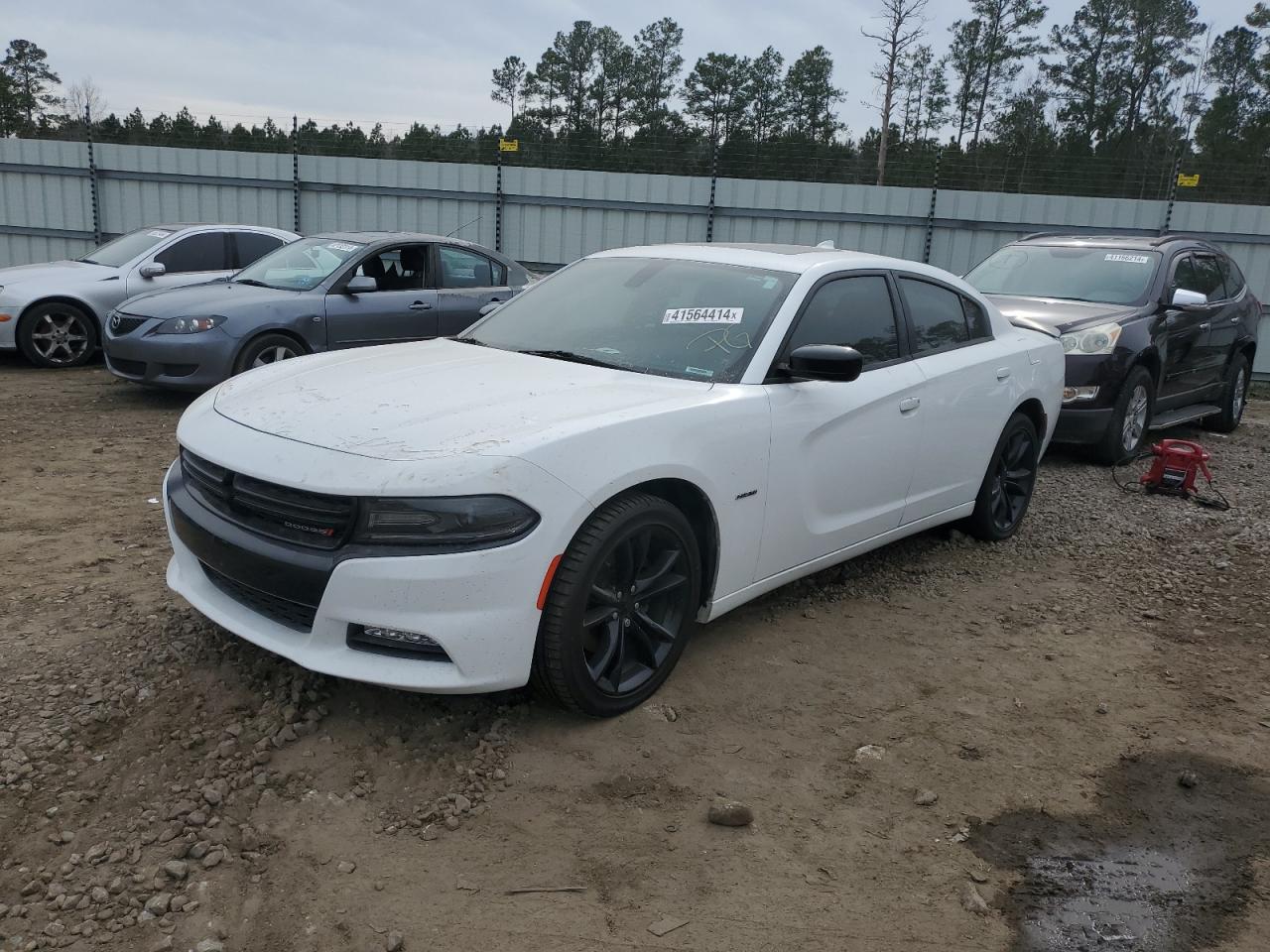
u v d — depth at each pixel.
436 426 3.15
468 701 3.47
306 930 2.40
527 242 15.49
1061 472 7.84
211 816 2.79
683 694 3.68
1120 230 14.60
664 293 4.37
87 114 15.38
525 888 2.60
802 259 4.49
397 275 9.39
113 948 2.31
